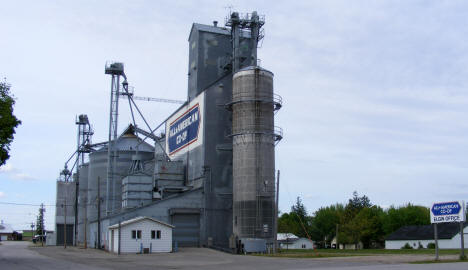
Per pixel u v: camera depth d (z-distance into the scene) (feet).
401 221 402.11
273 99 210.38
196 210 217.36
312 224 486.79
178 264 115.55
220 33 257.75
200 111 233.35
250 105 206.59
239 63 231.91
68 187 375.04
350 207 474.90
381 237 412.77
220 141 227.20
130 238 181.78
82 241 341.62
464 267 80.07
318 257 138.92
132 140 318.86
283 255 154.61
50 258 145.38
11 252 196.85
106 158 310.86
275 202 187.52
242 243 188.96
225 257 149.38
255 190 199.21
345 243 390.63
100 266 108.47
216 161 225.15
